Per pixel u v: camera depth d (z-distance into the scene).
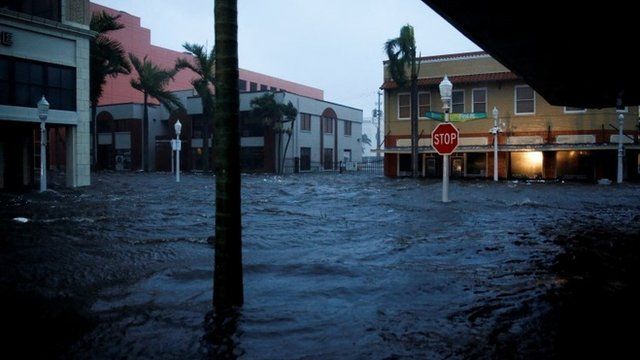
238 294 4.09
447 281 4.86
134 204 13.55
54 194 17.03
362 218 10.32
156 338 3.33
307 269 5.47
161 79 42.94
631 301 4.12
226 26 3.89
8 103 17.89
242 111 48.25
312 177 36.31
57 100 19.77
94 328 3.54
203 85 41.50
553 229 8.43
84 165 21.14
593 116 29.69
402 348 3.12
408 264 5.71
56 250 6.57
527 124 31.36
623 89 14.42
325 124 53.47
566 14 7.77
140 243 7.14
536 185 23.47
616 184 24.28
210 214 11.12
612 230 8.28
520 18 7.98
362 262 5.85
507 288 4.59
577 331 3.40
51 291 4.57
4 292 4.53
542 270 5.31
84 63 20.70
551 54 10.31
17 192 17.67
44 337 3.36
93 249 6.65
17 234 7.99
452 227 8.79
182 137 51.56
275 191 19.53
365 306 4.07
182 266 5.62
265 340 3.30
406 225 9.11
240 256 4.13
